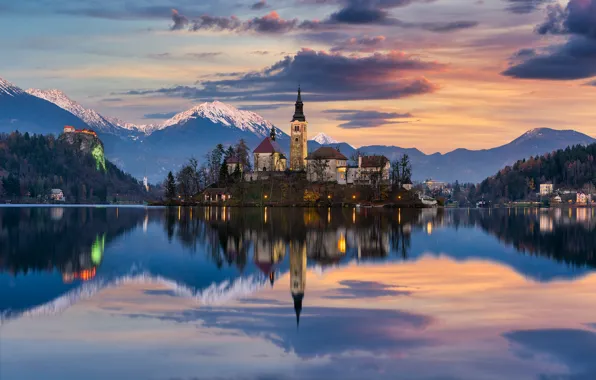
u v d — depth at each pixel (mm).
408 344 45875
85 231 140875
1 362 41844
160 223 170000
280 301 60188
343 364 41688
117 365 41375
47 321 51969
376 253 100125
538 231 155625
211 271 79062
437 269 81750
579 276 75875
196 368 40875
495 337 47688
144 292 64438
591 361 42250
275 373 40125
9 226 154875
